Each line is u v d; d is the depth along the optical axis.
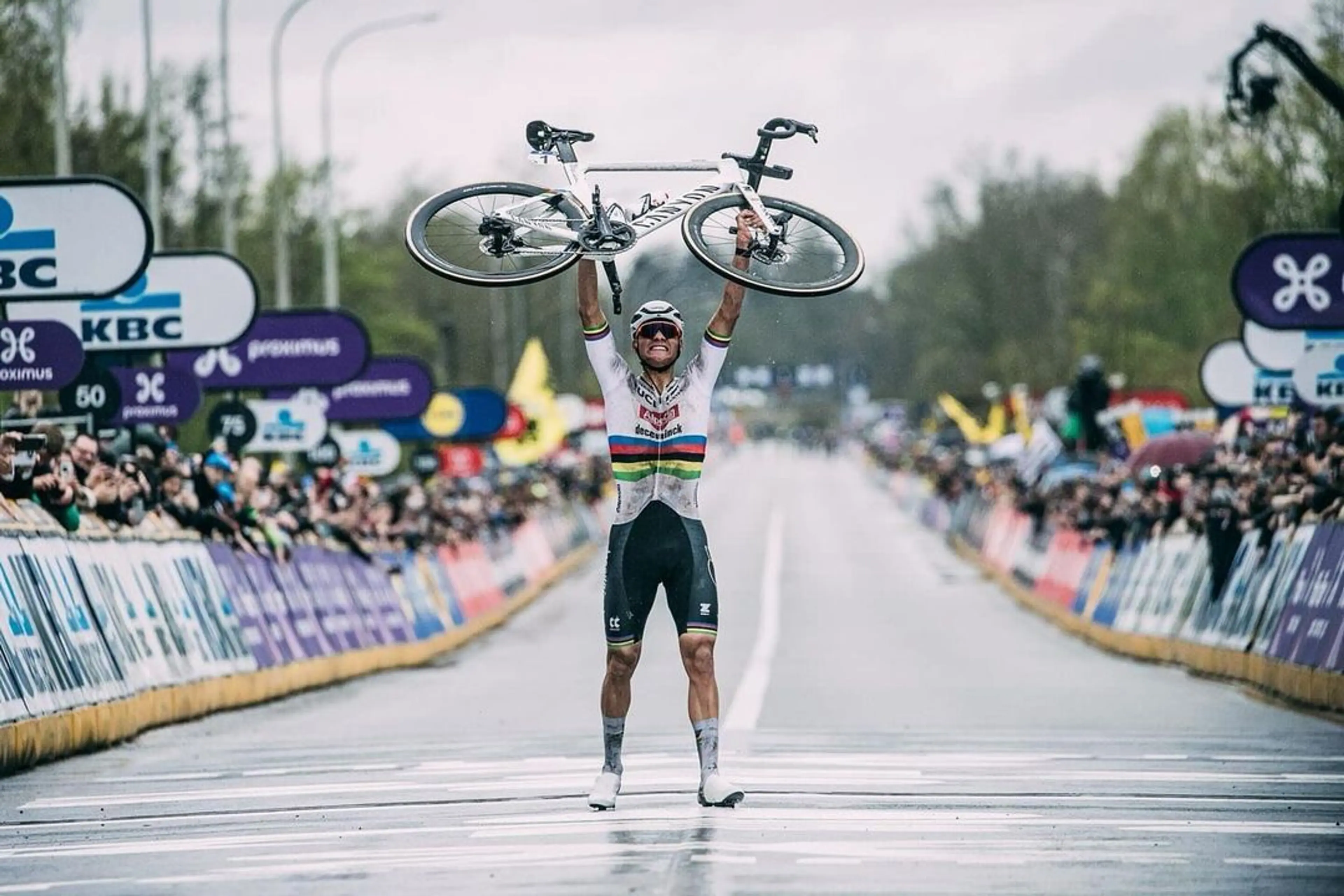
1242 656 52.75
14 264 46.62
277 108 106.94
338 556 65.81
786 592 113.06
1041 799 26.83
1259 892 19.73
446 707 49.12
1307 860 21.72
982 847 22.52
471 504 100.50
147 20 83.62
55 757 35.78
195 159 127.12
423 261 24.67
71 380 45.34
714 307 25.39
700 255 24.31
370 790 29.47
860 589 116.38
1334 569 45.25
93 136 117.38
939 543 167.38
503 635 90.62
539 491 141.50
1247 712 44.28
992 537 133.25
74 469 40.81
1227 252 166.88
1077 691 51.34
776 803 26.33
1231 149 136.00
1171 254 191.00
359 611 65.81
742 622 88.56
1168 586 65.62
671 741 36.59
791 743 35.78
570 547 149.12
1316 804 26.39
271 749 37.75
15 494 38.03
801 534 180.38
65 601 38.25
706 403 24.73
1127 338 192.12
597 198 24.47
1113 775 29.86
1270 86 50.06
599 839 23.27
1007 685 53.97
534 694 53.25
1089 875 20.67
